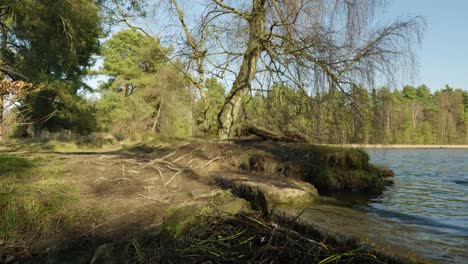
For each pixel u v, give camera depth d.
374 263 3.16
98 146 20.06
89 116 18.34
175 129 28.94
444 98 58.31
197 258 3.41
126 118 30.12
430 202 6.02
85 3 12.49
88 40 15.22
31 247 3.94
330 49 8.39
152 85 29.11
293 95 9.62
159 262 3.38
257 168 7.60
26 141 19.03
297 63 8.86
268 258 3.33
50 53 12.71
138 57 31.00
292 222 4.47
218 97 13.59
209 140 9.23
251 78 10.16
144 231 4.06
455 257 3.02
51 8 11.81
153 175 6.33
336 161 7.55
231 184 6.00
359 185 7.33
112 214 4.45
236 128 10.54
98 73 31.86
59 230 4.16
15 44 13.52
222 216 4.38
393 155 22.14
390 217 4.69
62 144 17.97
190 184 6.11
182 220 4.12
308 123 9.47
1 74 11.80
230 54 10.42
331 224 4.18
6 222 4.17
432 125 48.09
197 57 10.77
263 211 5.00
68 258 3.68
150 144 11.07
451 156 20.95
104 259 3.54
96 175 6.00
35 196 4.64
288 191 5.59
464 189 7.61
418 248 3.27
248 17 9.70
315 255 3.30
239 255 3.43
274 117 10.23
